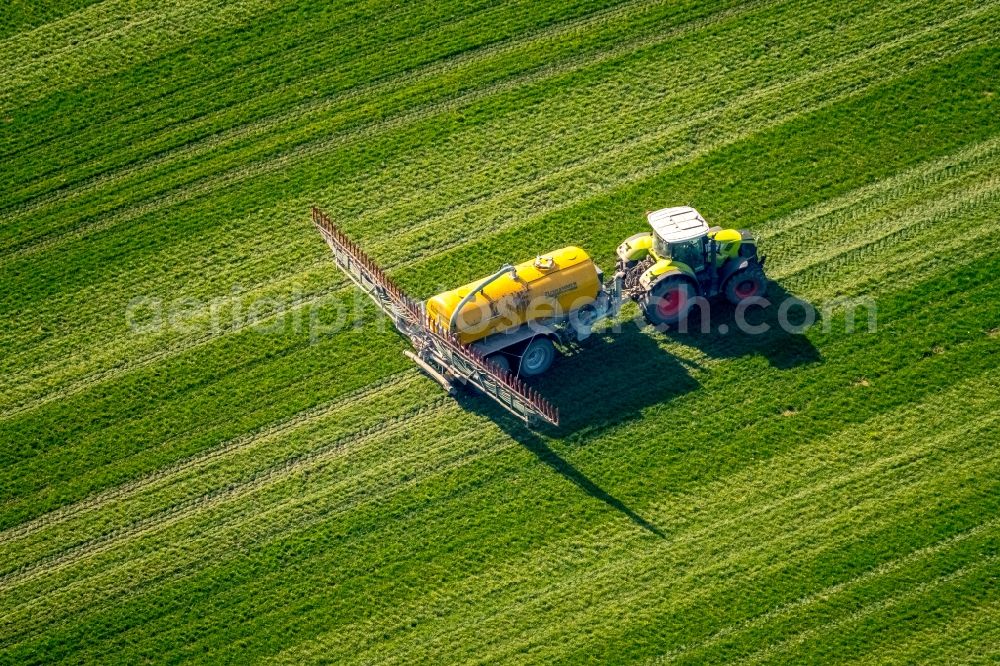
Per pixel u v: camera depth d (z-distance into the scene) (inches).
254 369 4202.8
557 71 4985.2
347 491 3823.8
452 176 4712.1
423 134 4857.3
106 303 4473.4
